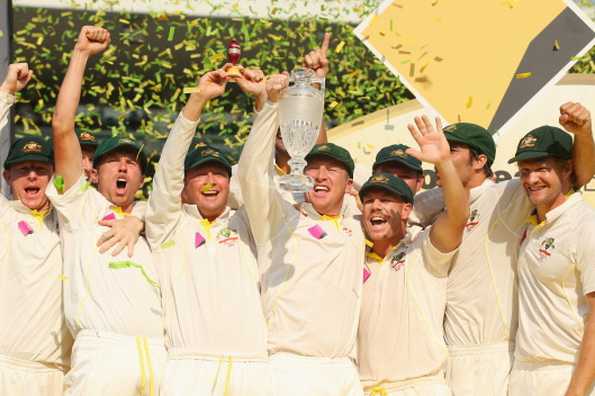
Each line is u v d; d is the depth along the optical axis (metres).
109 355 6.80
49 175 7.50
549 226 6.88
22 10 10.40
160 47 11.20
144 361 6.81
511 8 9.57
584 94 9.91
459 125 7.39
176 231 7.04
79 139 8.05
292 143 6.31
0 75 9.71
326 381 6.79
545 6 9.57
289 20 10.30
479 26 9.62
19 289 7.25
